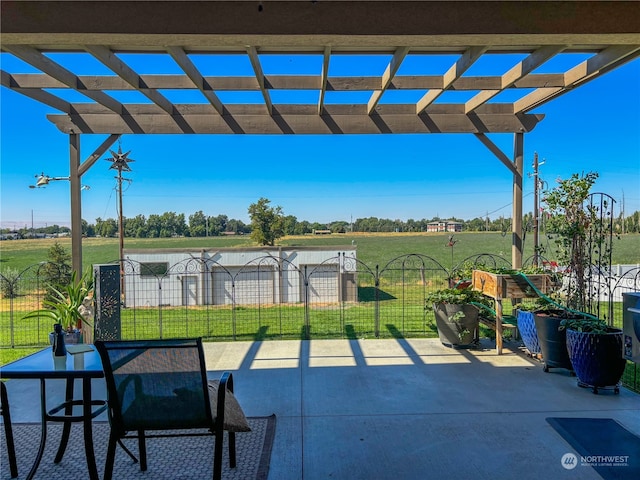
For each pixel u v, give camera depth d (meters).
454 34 2.47
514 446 2.69
